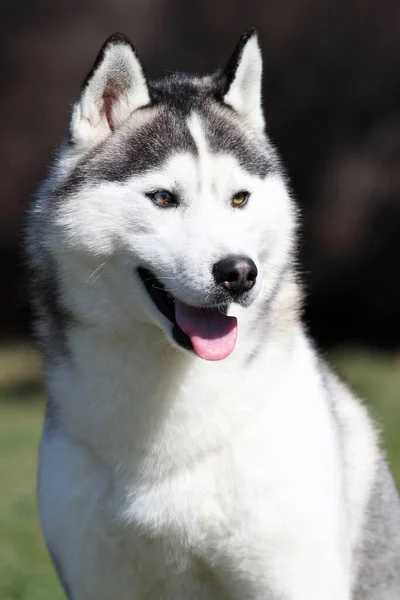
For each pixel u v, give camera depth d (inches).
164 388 169.9
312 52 698.8
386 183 700.0
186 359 169.3
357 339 757.9
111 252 168.7
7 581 266.1
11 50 767.1
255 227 171.3
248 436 171.0
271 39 702.5
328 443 175.8
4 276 788.6
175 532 172.6
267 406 172.6
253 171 172.4
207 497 171.6
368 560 195.5
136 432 170.9
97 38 755.4
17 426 502.3
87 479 175.0
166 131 171.3
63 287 172.7
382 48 692.7
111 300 169.3
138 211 167.2
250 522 170.6
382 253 715.4
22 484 381.7
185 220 166.6
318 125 706.2
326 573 172.9
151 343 169.3
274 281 177.0
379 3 687.1
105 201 168.2
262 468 170.4
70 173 174.6
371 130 704.4
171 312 169.8
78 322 172.1
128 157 170.6
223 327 166.7
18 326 810.8
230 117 178.9
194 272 161.3
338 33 695.1
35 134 768.9
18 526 318.0
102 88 176.9
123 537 174.4
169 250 164.7
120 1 747.4
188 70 701.3
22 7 764.6
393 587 198.5
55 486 176.7
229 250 161.3
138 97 177.2
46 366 181.2
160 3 728.3
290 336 179.6
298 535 170.9
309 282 724.7
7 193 771.4
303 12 698.2
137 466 171.9
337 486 175.5
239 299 163.0
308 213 710.5
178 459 171.0
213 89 183.2
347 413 197.0
